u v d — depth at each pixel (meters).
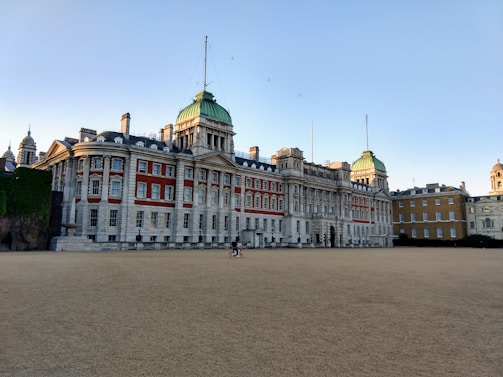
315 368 8.23
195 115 83.81
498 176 147.12
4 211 55.31
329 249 85.75
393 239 131.38
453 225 127.44
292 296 16.72
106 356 8.89
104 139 70.69
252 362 8.57
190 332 10.92
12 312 13.12
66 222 69.31
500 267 33.16
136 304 14.60
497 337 10.70
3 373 7.84
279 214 101.00
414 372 8.05
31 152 109.56
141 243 60.84
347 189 119.06
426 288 19.66
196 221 79.06
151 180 74.19
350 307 14.55
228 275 24.27
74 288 18.11
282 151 107.25
